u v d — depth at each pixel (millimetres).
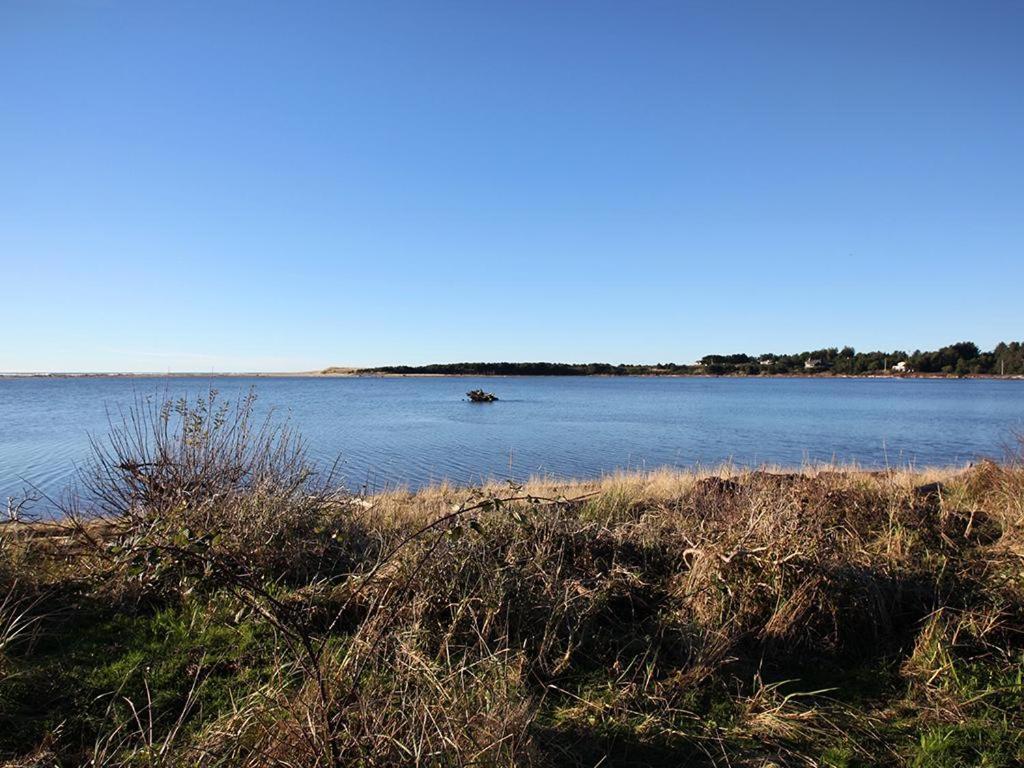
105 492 6676
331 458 20797
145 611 4707
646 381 177875
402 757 2873
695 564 4980
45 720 3391
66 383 162875
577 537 5492
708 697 3895
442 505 7180
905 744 3461
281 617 4066
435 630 4254
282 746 2879
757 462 19641
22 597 4516
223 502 5934
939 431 32750
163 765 2857
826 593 4629
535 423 37594
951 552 5707
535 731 3355
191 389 42000
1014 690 3918
